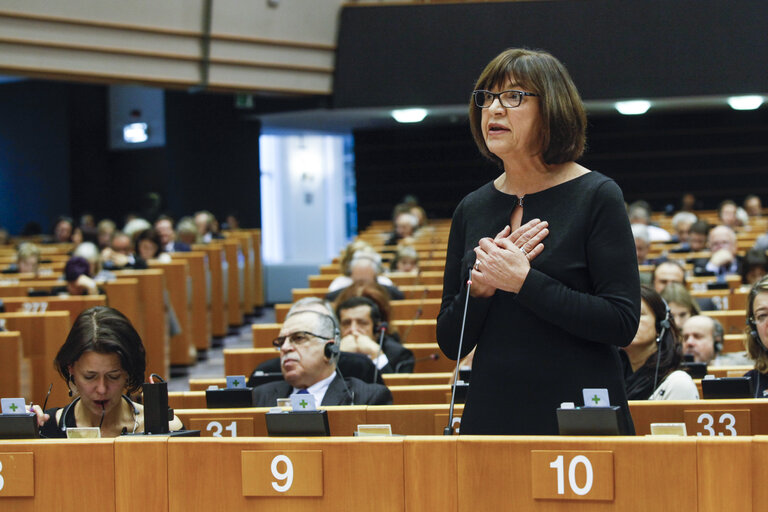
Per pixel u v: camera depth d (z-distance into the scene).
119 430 4.45
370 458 3.10
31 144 30.92
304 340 5.87
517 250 3.17
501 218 3.38
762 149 28.53
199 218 20.23
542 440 2.95
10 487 3.28
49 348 10.33
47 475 3.28
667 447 2.87
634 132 28.94
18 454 3.27
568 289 3.14
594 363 3.21
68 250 20.94
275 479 3.15
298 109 22.67
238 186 24.61
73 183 30.73
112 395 4.34
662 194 28.95
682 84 20.72
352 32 20.98
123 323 4.40
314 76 20.80
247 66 19.56
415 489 3.06
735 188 28.73
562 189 3.31
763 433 4.71
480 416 3.27
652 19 20.64
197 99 24.59
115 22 17.48
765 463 2.80
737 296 11.13
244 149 24.56
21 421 3.33
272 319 21.00
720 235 13.84
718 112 28.61
